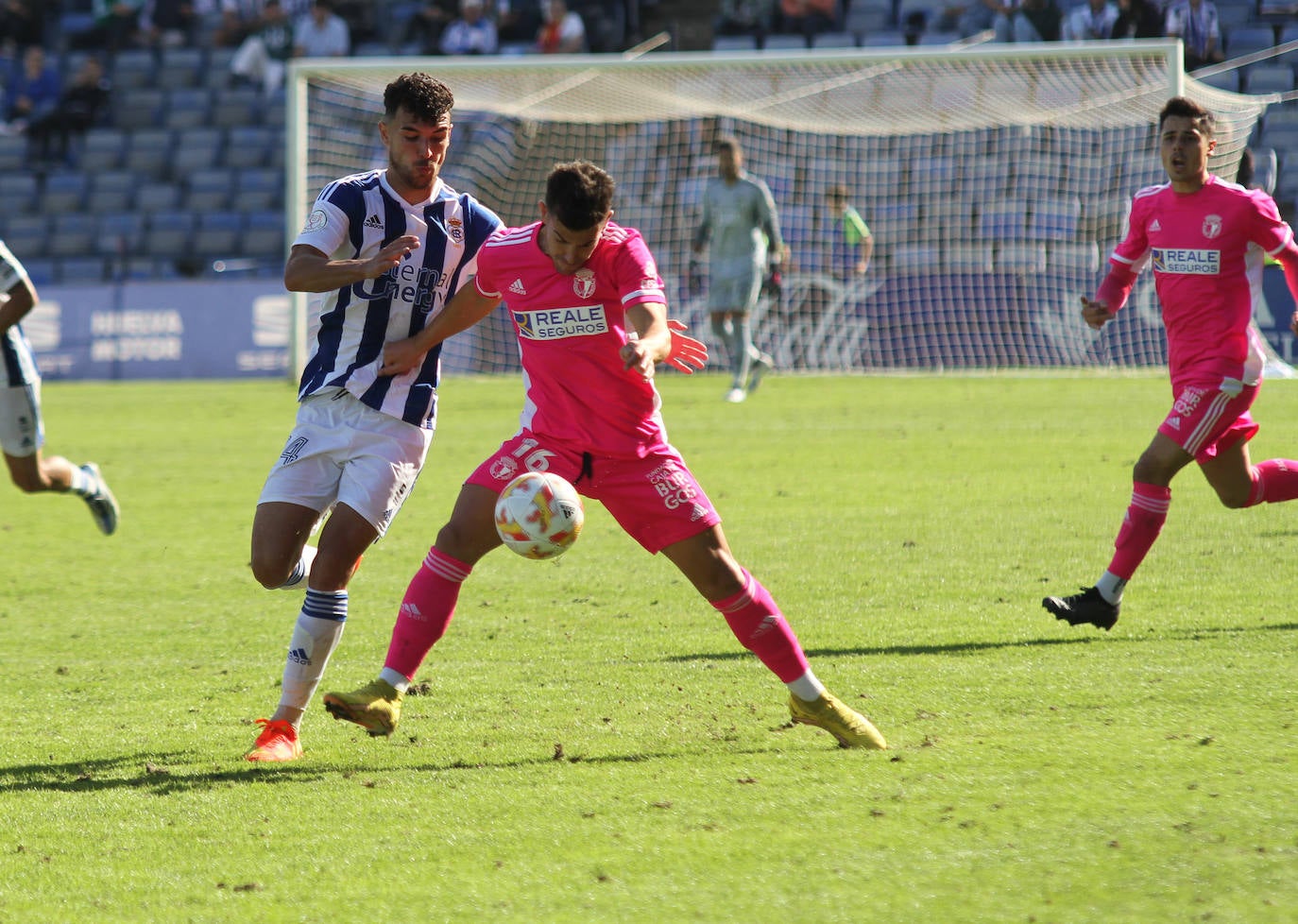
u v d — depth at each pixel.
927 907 9.81
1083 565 23.30
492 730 15.06
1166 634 18.38
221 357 70.81
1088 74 63.19
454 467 37.81
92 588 24.56
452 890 10.45
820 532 27.06
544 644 19.23
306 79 65.19
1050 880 10.20
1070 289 66.25
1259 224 18.89
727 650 18.59
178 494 35.19
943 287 66.81
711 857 10.91
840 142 71.56
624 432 13.95
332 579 14.63
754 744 14.16
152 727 15.71
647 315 13.28
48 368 71.88
